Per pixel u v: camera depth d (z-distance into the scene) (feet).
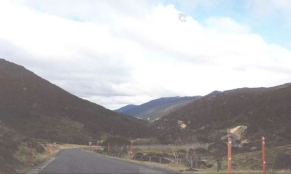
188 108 526.57
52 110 370.32
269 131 304.30
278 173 62.75
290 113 331.57
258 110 375.66
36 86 416.26
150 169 73.05
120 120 449.48
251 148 221.46
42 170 68.90
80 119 389.19
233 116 414.21
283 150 165.07
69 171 66.44
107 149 196.44
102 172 64.23
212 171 69.36
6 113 305.32
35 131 287.07
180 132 380.17
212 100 520.42
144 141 287.89
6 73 422.00
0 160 68.39
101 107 482.28
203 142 265.34
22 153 100.63
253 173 61.00
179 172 66.13
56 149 217.15
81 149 228.43
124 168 75.00
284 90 415.44
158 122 506.89
